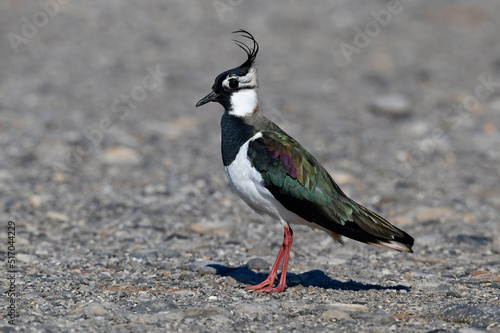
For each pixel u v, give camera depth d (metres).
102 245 11.73
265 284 9.21
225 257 11.15
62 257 10.83
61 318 7.87
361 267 10.73
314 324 7.85
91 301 8.55
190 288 9.27
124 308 8.32
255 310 8.26
